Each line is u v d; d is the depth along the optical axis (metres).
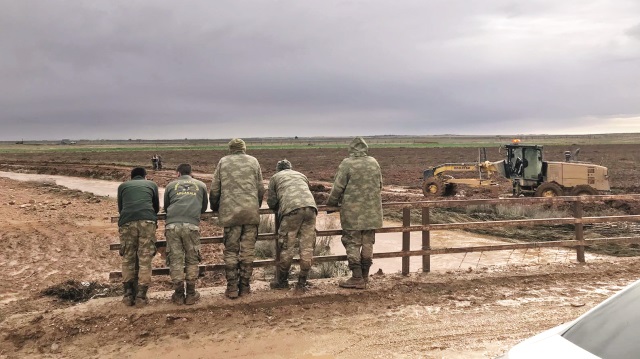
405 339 5.55
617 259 8.75
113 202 20.16
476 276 7.58
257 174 6.52
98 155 76.25
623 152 67.81
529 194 20.92
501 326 5.89
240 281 6.60
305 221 6.55
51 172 40.91
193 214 6.18
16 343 5.47
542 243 8.17
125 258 6.13
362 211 6.72
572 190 19.81
